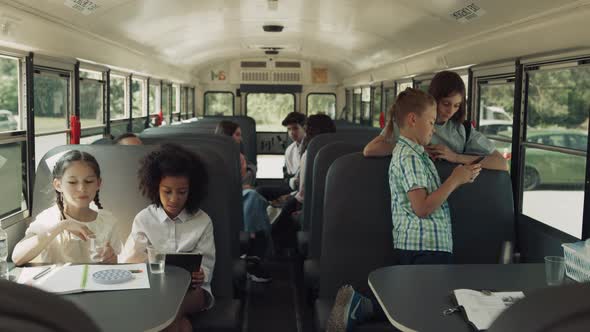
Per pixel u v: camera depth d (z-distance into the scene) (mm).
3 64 4270
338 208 3566
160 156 3041
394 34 7383
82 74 6184
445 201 3189
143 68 8922
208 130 7312
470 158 3588
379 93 10758
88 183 3070
